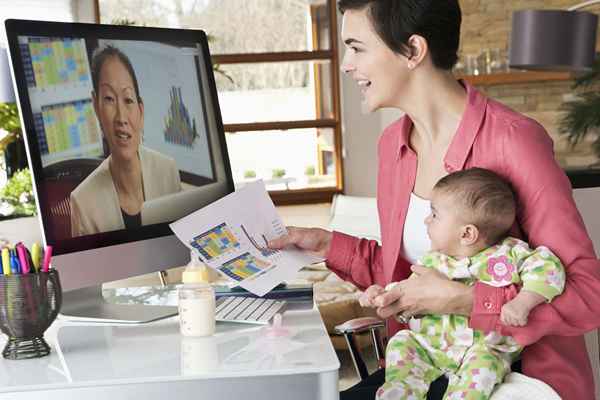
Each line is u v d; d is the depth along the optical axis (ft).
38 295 5.05
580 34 15.06
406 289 5.65
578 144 26.32
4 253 5.05
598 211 8.46
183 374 4.70
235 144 29.12
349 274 7.02
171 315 6.14
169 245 6.64
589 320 5.53
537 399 5.52
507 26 26.30
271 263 6.48
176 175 6.81
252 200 6.80
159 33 6.84
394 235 6.64
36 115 5.73
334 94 29.12
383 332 12.70
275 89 29.07
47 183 5.74
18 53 5.67
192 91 7.12
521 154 5.85
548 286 5.44
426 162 6.50
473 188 5.86
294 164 29.27
